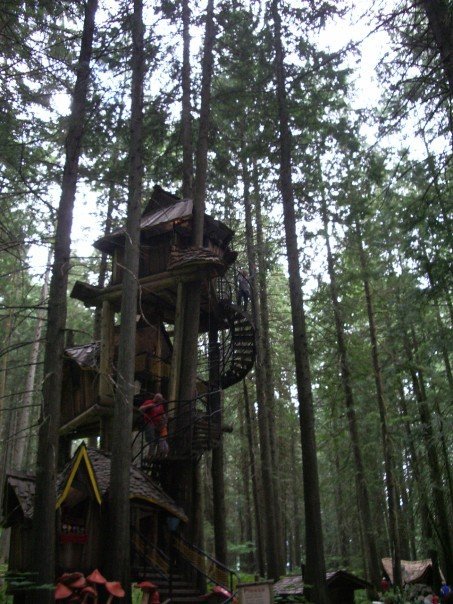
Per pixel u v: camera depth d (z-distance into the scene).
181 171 20.22
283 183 16.23
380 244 18.94
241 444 32.84
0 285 17.05
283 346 32.38
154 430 15.04
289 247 15.46
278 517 23.30
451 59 11.06
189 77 19.42
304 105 17.03
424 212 12.62
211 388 17.67
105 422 17.11
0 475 28.08
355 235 20.72
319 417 34.62
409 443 21.38
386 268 20.86
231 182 20.95
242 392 29.83
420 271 13.62
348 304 24.08
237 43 17.56
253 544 30.72
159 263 18.05
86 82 11.69
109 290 17.86
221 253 19.97
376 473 24.97
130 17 13.34
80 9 13.02
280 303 32.09
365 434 25.98
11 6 12.37
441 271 12.97
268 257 24.56
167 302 19.22
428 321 19.62
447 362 21.33
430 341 18.91
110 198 21.16
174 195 20.00
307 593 12.27
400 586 19.00
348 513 29.45
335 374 24.56
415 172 14.12
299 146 17.50
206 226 19.00
